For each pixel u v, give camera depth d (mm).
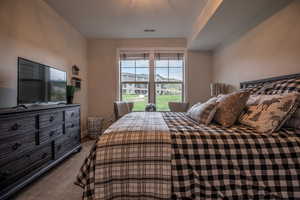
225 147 1115
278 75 1995
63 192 1690
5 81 1944
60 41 3111
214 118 1603
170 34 4070
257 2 2031
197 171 1081
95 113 4371
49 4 2719
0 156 1394
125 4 2729
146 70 4461
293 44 1789
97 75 4355
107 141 1133
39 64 2182
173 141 1136
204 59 4312
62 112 2398
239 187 1061
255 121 1335
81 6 2785
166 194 1052
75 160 2537
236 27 2805
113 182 1072
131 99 4531
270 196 1043
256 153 1098
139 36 4195
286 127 1346
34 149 1811
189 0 2590
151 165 1084
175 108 4031
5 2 1940
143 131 1222
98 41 4332
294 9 1773
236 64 2998
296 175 1060
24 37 2230
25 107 1886
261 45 2297
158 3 2695
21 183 1603
